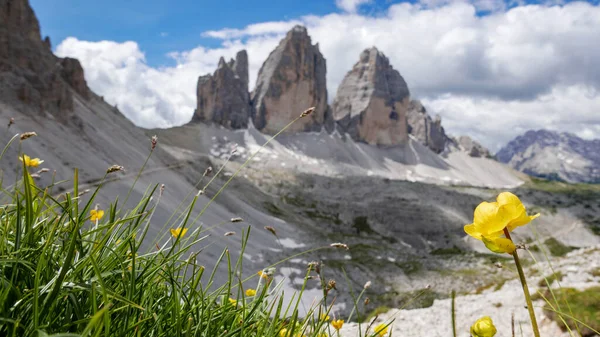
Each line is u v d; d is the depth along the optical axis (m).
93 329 1.51
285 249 117.56
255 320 2.31
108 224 1.97
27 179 1.85
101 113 192.25
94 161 124.44
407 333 20.09
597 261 29.05
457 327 20.33
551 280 26.70
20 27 149.38
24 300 1.53
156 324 1.92
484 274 114.75
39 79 138.88
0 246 1.78
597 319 15.77
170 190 134.62
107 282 1.94
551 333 16.64
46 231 2.06
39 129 118.06
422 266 124.25
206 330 2.13
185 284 2.20
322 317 2.47
